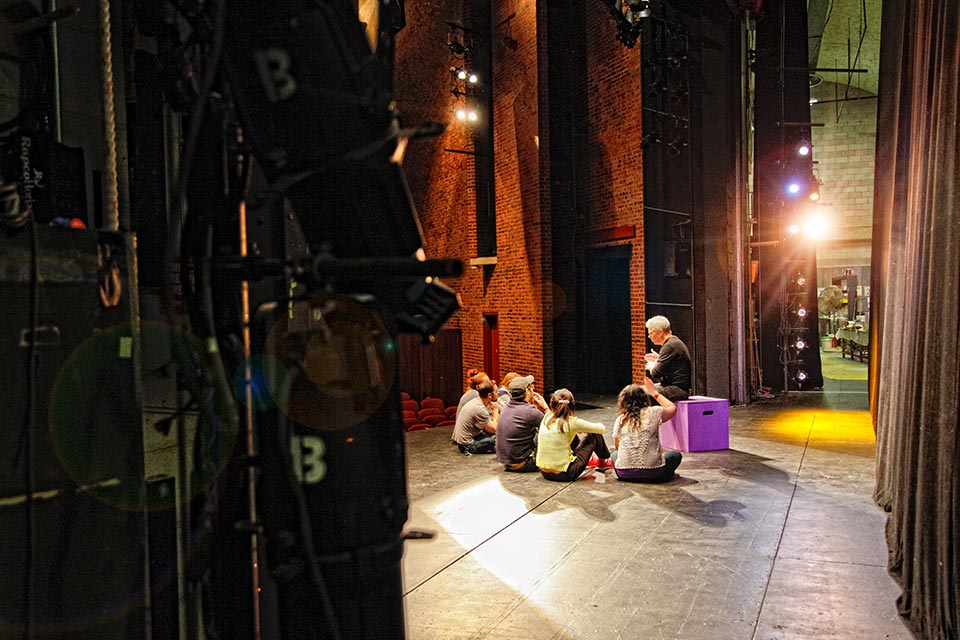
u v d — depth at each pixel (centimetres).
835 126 2147
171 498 188
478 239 1428
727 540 463
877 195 671
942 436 310
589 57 1230
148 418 195
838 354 2208
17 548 131
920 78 412
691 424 739
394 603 131
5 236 130
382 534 129
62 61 183
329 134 119
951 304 304
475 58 1390
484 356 1409
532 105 1233
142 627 154
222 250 136
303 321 137
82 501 142
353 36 122
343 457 126
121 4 193
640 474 609
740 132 1112
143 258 198
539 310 1235
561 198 1303
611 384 1315
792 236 1270
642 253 1113
